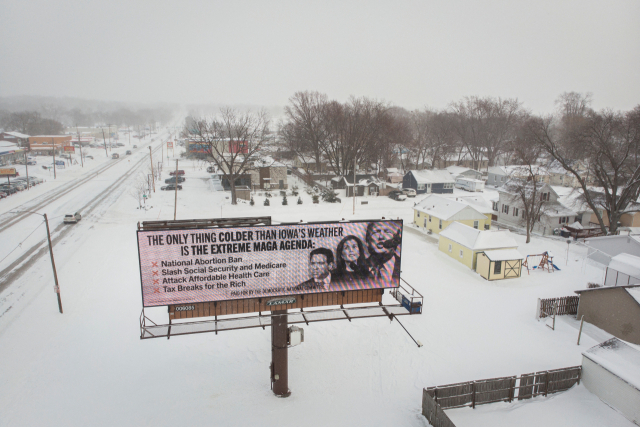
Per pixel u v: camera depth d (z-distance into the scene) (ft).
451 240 114.11
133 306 81.82
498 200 171.22
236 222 48.75
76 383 57.00
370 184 219.61
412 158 336.29
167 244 46.80
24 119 455.22
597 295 71.36
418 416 48.78
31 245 122.52
